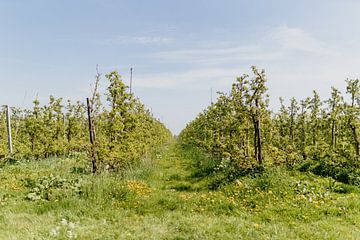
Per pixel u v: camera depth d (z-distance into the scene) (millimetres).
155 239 7047
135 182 13156
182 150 37250
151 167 18953
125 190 11031
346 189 12016
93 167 14445
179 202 10469
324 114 20719
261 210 9188
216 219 8438
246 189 11289
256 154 14508
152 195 11578
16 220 8016
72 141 23797
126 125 17781
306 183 11492
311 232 7277
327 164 15930
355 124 15711
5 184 12148
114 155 14758
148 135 26922
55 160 20094
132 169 16469
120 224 8164
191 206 10094
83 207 9453
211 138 24156
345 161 15609
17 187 11734
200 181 15570
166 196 11422
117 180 12742
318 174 15609
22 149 21594
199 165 20562
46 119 22578
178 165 23078
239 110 14656
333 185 12227
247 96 14211
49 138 22453
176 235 7262
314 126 21859
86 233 7285
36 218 8289
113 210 9406
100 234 7273
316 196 10234
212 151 22484
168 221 8477
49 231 7184
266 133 16219
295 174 14125
